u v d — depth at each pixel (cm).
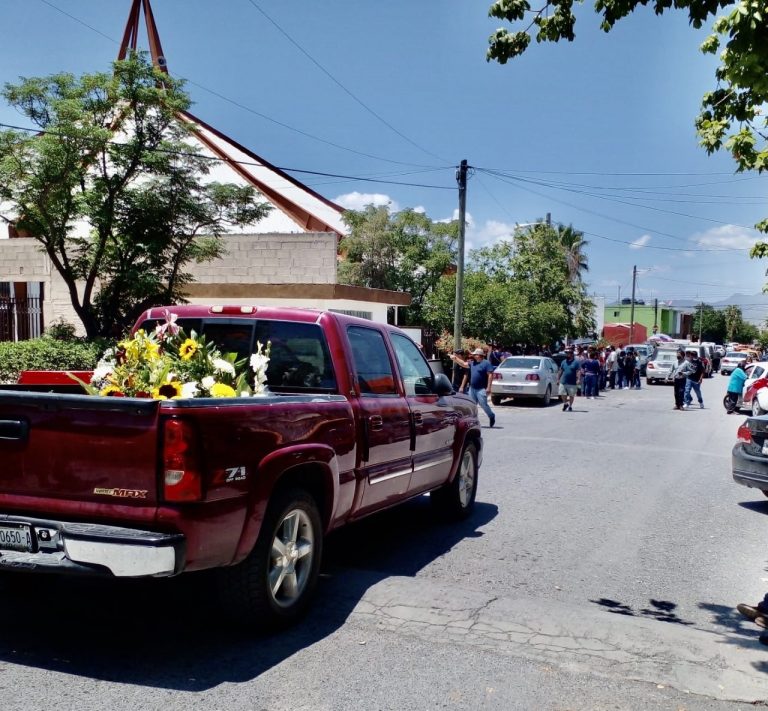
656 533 714
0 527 378
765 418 838
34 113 1405
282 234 2100
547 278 3606
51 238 1500
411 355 659
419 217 3077
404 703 353
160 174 1551
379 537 674
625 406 2341
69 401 366
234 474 382
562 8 508
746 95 596
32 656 392
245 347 537
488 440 1377
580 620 465
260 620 420
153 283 1520
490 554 625
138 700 345
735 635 458
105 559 354
